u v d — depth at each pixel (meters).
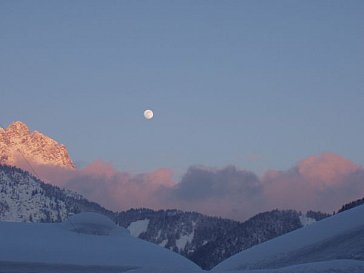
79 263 88.25
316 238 91.12
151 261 96.06
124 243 101.25
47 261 86.50
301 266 53.91
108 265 90.00
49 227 102.12
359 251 78.94
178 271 60.59
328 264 53.09
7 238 91.44
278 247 93.75
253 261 91.12
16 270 82.50
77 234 100.44
